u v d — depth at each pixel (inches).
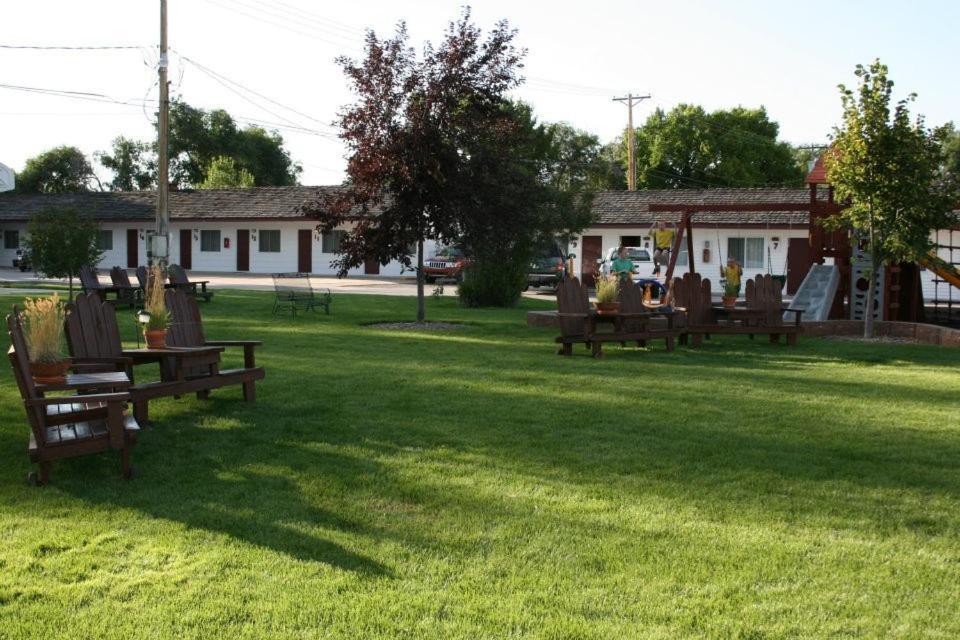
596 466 250.5
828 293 765.3
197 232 1891.0
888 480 240.5
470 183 697.6
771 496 224.5
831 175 653.3
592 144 2209.6
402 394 359.3
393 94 691.4
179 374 305.3
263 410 322.7
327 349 516.7
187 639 144.3
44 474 226.8
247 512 206.2
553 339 606.5
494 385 386.3
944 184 656.4
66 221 894.4
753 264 1470.2
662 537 193.3
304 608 155.6
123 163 2908.5
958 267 859.4
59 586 164.4
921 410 341.1
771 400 360.2
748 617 154.2
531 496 221.0
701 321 600.4
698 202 1529.3
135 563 175.8
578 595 162.7
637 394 369.4
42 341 242.5
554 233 1217.4
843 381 418.0
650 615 154.7
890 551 186.7
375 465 248.1
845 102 639.1
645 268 1408.7
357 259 719.1
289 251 1817.2
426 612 154.8
